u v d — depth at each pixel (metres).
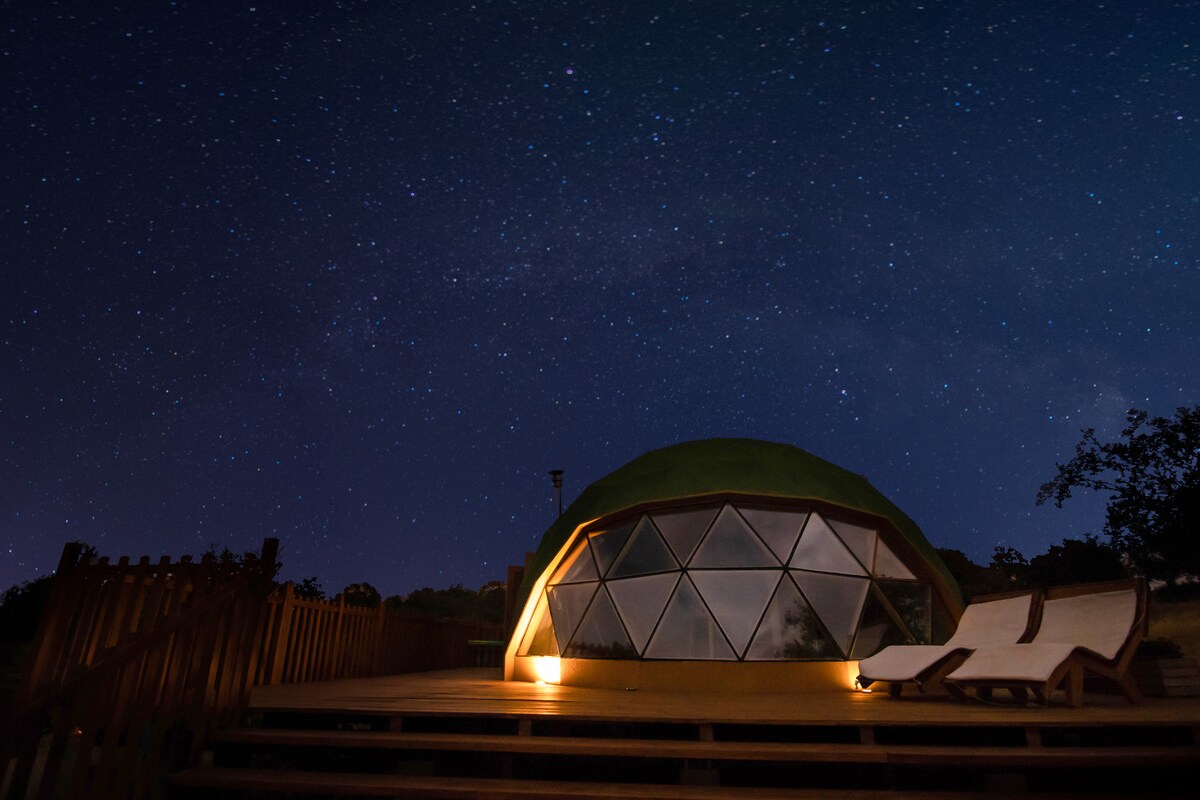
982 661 7.32
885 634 10.38
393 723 6.25
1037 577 24.52
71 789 4.45
